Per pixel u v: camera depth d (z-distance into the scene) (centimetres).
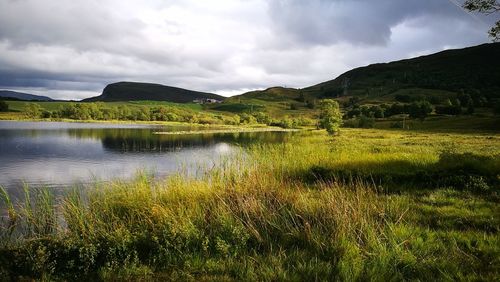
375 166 1595
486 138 5562
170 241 768
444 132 8050
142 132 10219
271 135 9244
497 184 1219
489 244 694
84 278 655
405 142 4341
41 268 692
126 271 655
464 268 601
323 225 787
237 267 642
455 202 1035
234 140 7156
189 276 620
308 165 1688
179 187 1135
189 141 7094
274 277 595
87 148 5494
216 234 789
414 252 662
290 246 745
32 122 15225
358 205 864
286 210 878
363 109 17462
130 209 1039
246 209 874
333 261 653
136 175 1539
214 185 1170
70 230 949
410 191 1230
